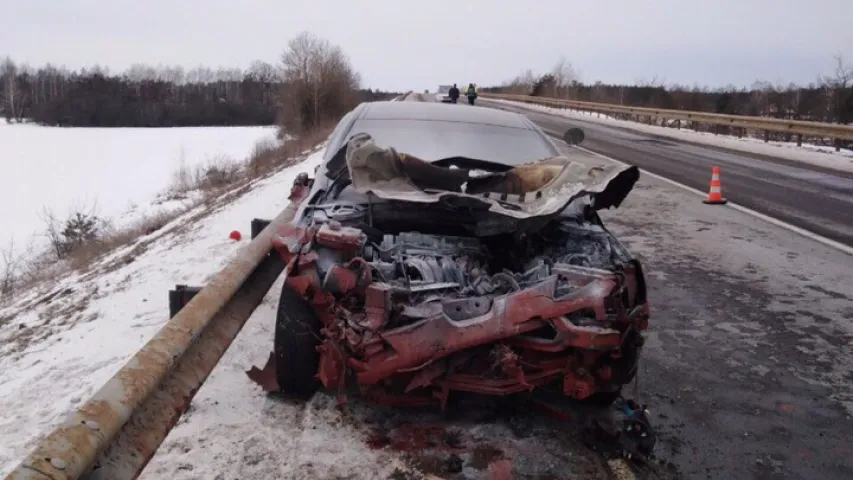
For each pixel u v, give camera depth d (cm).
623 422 334
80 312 607
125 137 6781
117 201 3136
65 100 8825
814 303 584
